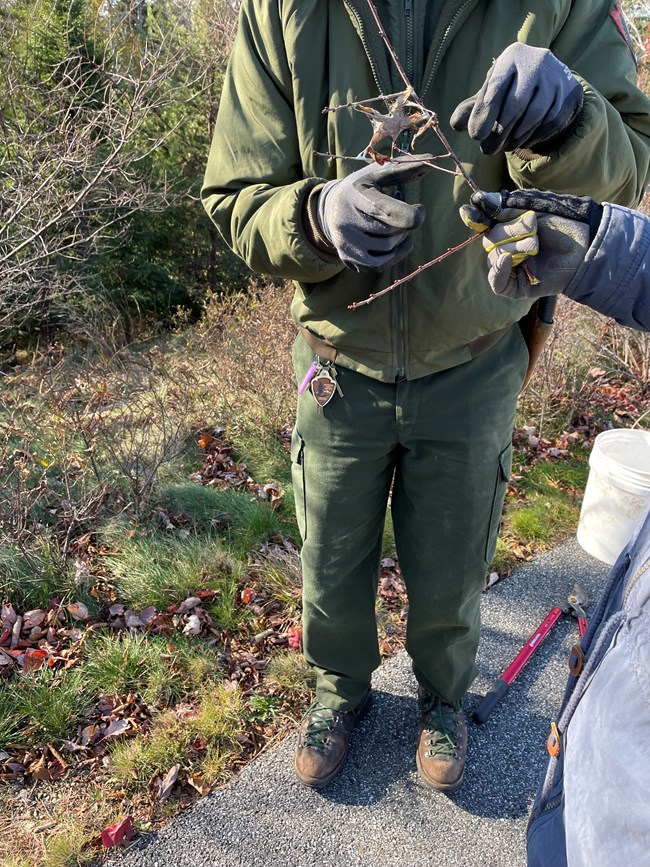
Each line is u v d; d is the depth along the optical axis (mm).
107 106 4719
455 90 1188
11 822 1707
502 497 1514
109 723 1985
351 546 1568
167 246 8047
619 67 1204
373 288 1287
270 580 2557
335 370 1413
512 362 1425
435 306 1271
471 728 1956
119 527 2754
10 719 1968
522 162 1113
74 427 2971
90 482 2949
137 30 6230
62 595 2443
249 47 1252
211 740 1898
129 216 7004
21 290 4578
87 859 1600
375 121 963
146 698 2049
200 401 3777
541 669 2184
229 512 2965
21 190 4145
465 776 1809
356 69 1196
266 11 1201
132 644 2223
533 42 1143
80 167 4289
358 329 1328
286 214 1129
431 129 1203
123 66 6074
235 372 3744
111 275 7074
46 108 4922
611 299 807
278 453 3496
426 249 1243
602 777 750
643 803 696
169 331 7422
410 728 1924
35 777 1821
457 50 1175
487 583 2607
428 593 1578
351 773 1796
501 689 2053
